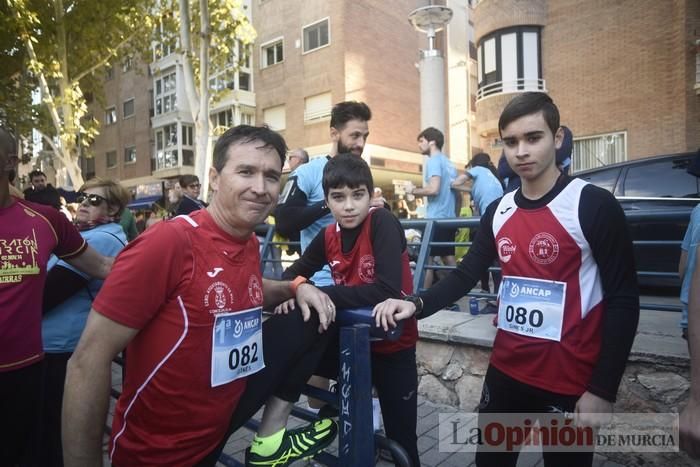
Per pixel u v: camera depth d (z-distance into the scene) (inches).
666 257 194.5
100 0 501.0
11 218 81.7
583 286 62.1
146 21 534.0
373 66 770.8
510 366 68.3
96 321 45.3
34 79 577.0
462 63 973.2
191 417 48.9
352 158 72.4
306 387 59.0
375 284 64.3
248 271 53.2
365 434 50.1
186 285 47.4
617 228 59.4
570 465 67.4
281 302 62.9
